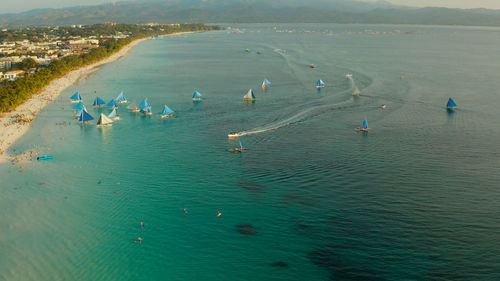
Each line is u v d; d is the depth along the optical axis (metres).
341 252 93.31
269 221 107.00
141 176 136.50
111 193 124.50
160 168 142.75
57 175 138.25
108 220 109.38
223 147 162.25
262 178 132.25
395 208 110.88
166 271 89.06
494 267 86.50
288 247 96.00
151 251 95.94
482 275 84.25
